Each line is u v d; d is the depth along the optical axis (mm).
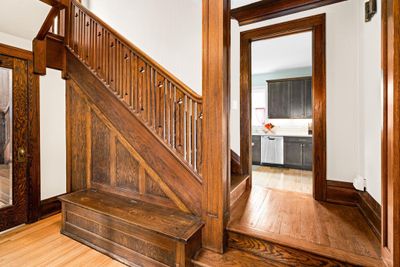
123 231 1857
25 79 2457
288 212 2078
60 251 1973
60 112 2793
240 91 2869
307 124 5453
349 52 2297
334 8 2350
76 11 2695
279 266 1535
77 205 2123
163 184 2053
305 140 4855
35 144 2557
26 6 2088
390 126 1303
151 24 3395
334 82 2375
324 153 2402
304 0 2350
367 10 1946
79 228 2145
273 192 2676
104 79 2443
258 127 6137
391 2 1269
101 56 2461
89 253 1955
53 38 2664
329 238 1614
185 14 3139
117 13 3654
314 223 1852
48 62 2627
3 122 2332
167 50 3289
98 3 3801
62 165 2834
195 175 1874
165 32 3293
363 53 2096
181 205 1958
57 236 2223
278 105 5500
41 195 2629
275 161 5203
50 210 2711
